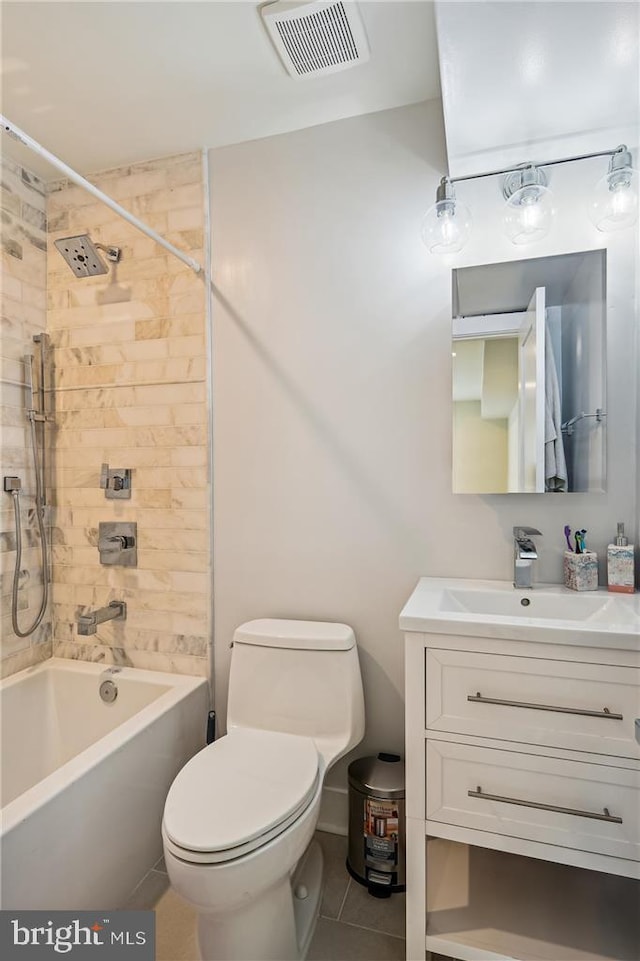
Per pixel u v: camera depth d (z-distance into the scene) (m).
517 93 1.21
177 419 1.88
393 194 1.64
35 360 2.00
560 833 1.08
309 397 1.73
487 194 1.53
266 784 1.21
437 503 1.60
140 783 1.47
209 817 1.09
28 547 1.99
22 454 1.97
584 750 1.06
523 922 1.21
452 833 1.15
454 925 1.20
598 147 1.41
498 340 1.53
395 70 1.47
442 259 1.59
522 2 0.98
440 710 1.15
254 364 1.79
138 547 1.94
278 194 1.76
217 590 1.84
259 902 1.14
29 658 1.97
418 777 1.17
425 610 1.20
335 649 1.51
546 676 1.08
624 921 1.21
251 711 1.56
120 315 1.96
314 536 1.73
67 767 1.27
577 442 1.47
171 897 1.42
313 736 1.50
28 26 1.31
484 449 1.53
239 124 1.72
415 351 1.62
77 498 2.02
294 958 1.20
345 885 1.47
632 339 1.42
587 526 1.48
